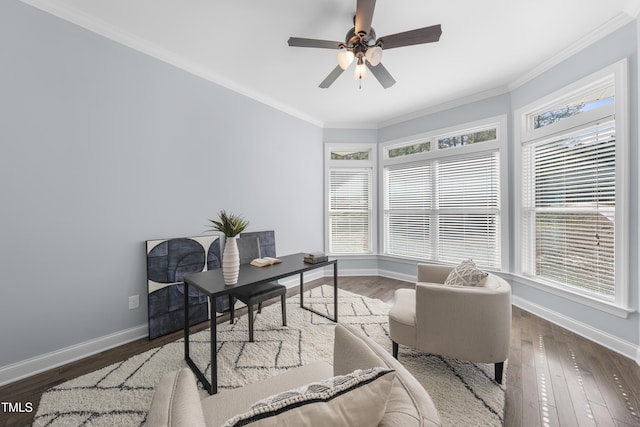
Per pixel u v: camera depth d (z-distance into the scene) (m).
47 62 1.91
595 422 1.41
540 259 2.86
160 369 1.89
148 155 2.45
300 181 4.09
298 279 3.98
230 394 1.01
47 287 1.93
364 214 4.59
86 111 2.09
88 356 2.08
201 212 2.85
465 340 1.68
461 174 3.67
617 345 2.09
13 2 1.79
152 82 2.47
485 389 1.66
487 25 2.17
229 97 3.11
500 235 3.31
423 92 3.39
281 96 3.51
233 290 1.73
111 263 2.22
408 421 0.57
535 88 2.84
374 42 1.98
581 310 2.39
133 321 2.35
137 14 2.05
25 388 1.71
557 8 1.99
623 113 2.06
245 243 2.86
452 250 3.77
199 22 2.15
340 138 4.52
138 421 1.43
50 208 1.94
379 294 3.53
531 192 2.96
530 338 2.32
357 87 3.26
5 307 1.77
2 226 1.76
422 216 4.09
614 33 2.13
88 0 1.92
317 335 2.36
